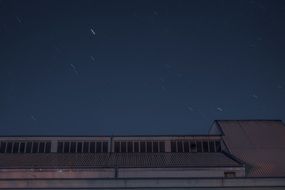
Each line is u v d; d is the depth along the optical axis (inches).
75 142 1428.4
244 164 1210.0
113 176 1192.2
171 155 1366.9
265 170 1219.9
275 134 1508.4
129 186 1097.4
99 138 1437.0
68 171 1198.3
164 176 1192.8
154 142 1444.4
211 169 1202.0
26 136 1425.9
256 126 1585.9
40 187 1093.8
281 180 1123.3
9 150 1403.8
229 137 1467.8
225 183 1112.2
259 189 1110.4
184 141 1454.2
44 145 1418.6
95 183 1097.4
